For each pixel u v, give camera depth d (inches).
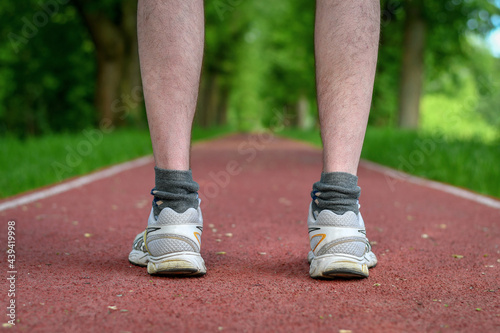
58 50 773.3
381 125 937.5
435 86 1122.0
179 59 76.2
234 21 1168.2
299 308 66.2
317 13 78.0
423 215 157.8
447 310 66.1
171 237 78.5
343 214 78.8
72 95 826.8
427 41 756.6
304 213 159.3
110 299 68.9
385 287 77.1
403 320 62.1
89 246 105.3
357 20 75.4
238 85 1803.6
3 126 765.3
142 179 257.6
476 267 91.1
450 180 257.1
